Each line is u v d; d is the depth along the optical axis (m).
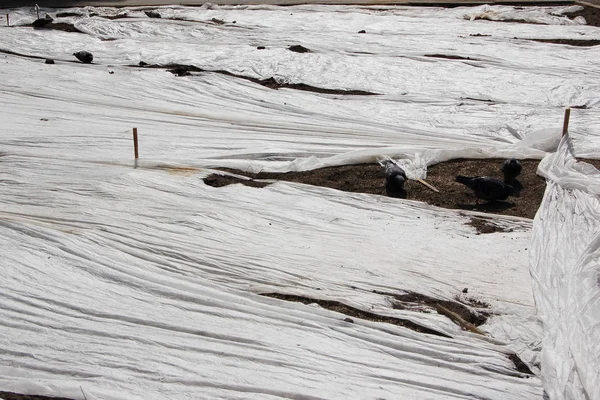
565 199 10.16
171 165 11.96
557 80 16.39
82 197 10.63
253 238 9.55
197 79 17.00
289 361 7.05
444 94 15.99
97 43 20.81
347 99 15.97
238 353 7.16
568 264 8.38
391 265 8.84
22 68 18.06
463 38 20.27
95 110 15.11
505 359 7.14
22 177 11.38
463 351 7.24
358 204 10.54
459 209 10.44
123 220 9.95
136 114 14.92
